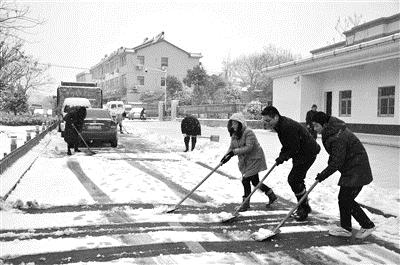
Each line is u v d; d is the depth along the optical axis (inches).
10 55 698.8
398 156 482.6
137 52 2182.6
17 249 170.1
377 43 567.5
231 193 288.4
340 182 190.7
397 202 263.1
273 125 216.1
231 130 239.0
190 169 387.2
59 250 169.8
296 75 813.2
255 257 166.9
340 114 754.8
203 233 195.6
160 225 207.6
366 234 190.5
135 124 1221.1
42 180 311.3
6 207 233.0
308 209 224.8
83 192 277.6
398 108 609.6
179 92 1872.5
